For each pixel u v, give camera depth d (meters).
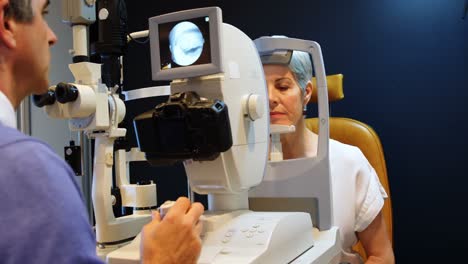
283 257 0.85
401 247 2.46
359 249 1.76
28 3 0.62
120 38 1.24
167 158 0.87
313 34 2.63
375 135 2.07
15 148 0.54
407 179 2.43
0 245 0.50
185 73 0.87
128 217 1.27
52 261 0.50
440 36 2.33
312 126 2.14
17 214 0.51
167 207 0.81
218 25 0.84
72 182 0.57
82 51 1.19
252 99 0.92
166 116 0.83
